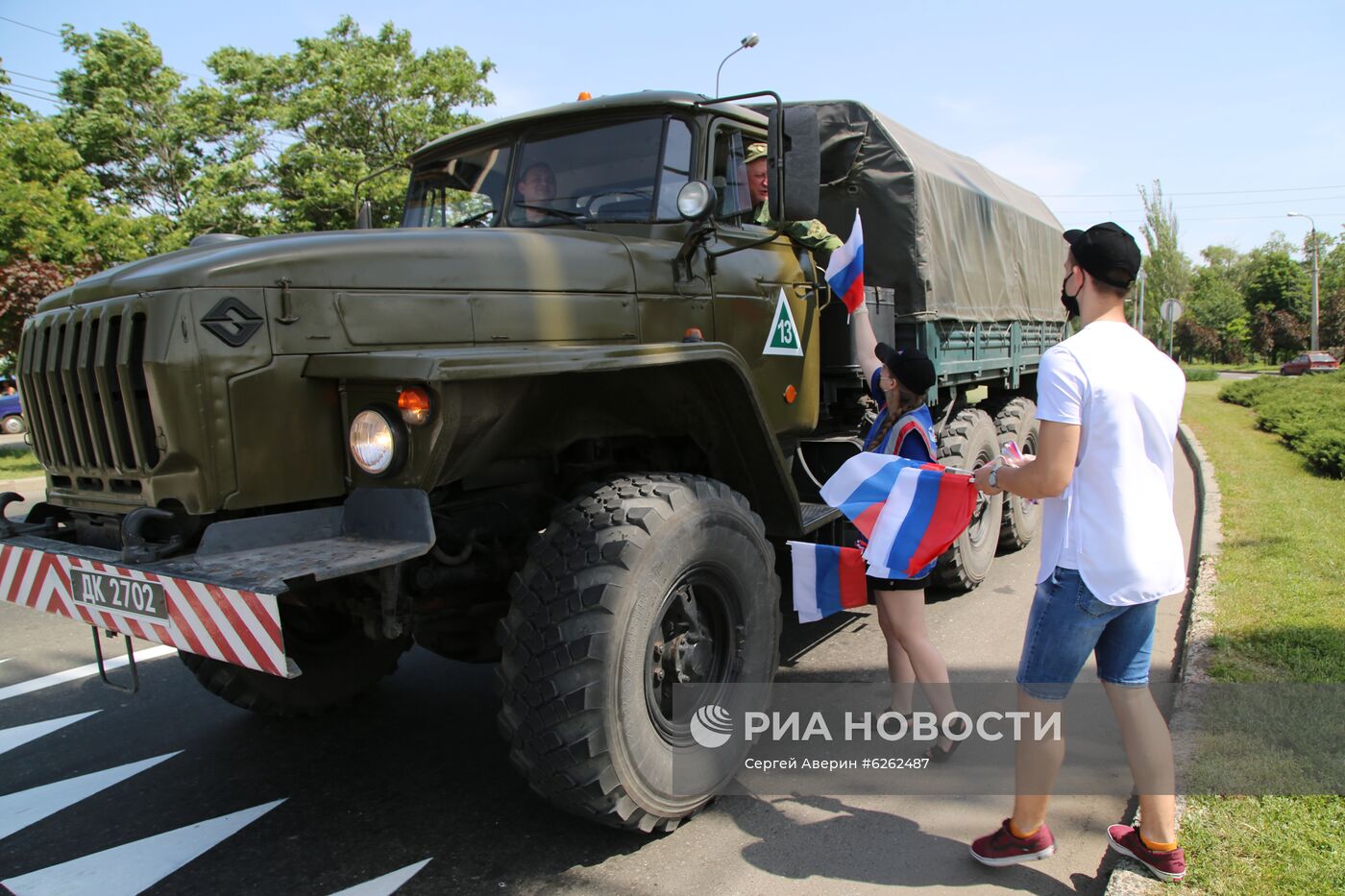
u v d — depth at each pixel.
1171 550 2.31
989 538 5.54
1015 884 2.52
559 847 2.81
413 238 2.78
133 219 15.32
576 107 3.75
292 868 2.73
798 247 4.34
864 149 5.12
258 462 2.41
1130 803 2.90
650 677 2.67
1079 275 2.45
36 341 2.79
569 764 2.49
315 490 2.52
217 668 3.44
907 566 3.09
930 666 3.24
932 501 3.04
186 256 2.48
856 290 3.91
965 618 4.94
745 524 2.97
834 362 4.63
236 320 2.38
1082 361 2.30
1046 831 2.58
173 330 2.31
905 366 3.32
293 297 2.47
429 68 19.33
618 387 2.97
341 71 18.44
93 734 3.79
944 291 5.43
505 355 2.41
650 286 3.37
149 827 3.00
